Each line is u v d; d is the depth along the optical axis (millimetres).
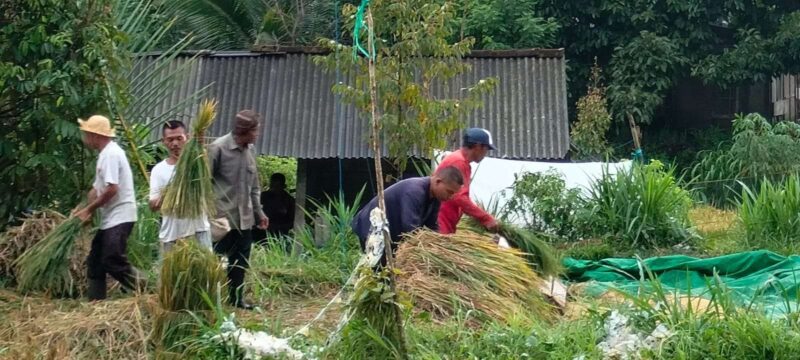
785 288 8094
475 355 6285
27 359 6168
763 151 16812
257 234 12430
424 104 10781
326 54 14672
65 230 7602
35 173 9109
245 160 7742
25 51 8805
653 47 19984
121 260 7648
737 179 15289
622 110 19969
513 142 13742
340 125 13617
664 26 20484
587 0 20391
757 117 17547
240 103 14086
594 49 21094
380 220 6043
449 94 14234
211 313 6449
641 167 12250
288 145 13469
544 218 12180
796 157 16859
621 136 21031
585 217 11992
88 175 9125
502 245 7965
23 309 7336
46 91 8961
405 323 6367
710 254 11445
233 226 7660
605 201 12086
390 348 5965
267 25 18516
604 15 20656
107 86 9125
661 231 11797
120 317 6590
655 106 20234
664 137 21547
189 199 7148
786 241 11477
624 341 6250
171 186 7199
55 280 7664
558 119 13992
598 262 9781
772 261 9555
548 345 6328
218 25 18812
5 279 8086
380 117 10898
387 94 10812
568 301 8125
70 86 8805
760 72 20234
